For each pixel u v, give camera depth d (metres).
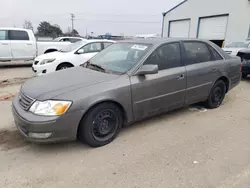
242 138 3.22
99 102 2.75
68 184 2.21
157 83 3.29
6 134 3.25
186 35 20.91
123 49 3.66
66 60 6.78
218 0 17.34
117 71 3.19
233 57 4.75
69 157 2.69
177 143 3.05
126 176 2.34
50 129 2.49
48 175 2.35
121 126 3.16
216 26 17.92
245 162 2.61
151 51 3.30
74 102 2.57
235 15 16.23
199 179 2.30
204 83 4.04
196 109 4.44
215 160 2.64
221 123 3.76
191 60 3.84
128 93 3.00
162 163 2.57
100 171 2.42
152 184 2.22
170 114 4.14
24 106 2.68
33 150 2.83
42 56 7.21
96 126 2.83
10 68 10.06
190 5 19.92
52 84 2.87
